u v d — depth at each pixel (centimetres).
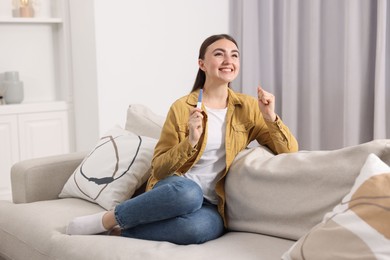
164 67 393
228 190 206
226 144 211
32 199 242
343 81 365
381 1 328
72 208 225
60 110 386
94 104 369
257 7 402
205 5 407
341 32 362
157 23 386
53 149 385
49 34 392
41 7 386
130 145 238
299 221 185
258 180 198
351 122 350
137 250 176
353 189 157
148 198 191
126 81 376
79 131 389
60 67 396
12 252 215
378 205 146
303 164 188
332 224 151
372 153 171
